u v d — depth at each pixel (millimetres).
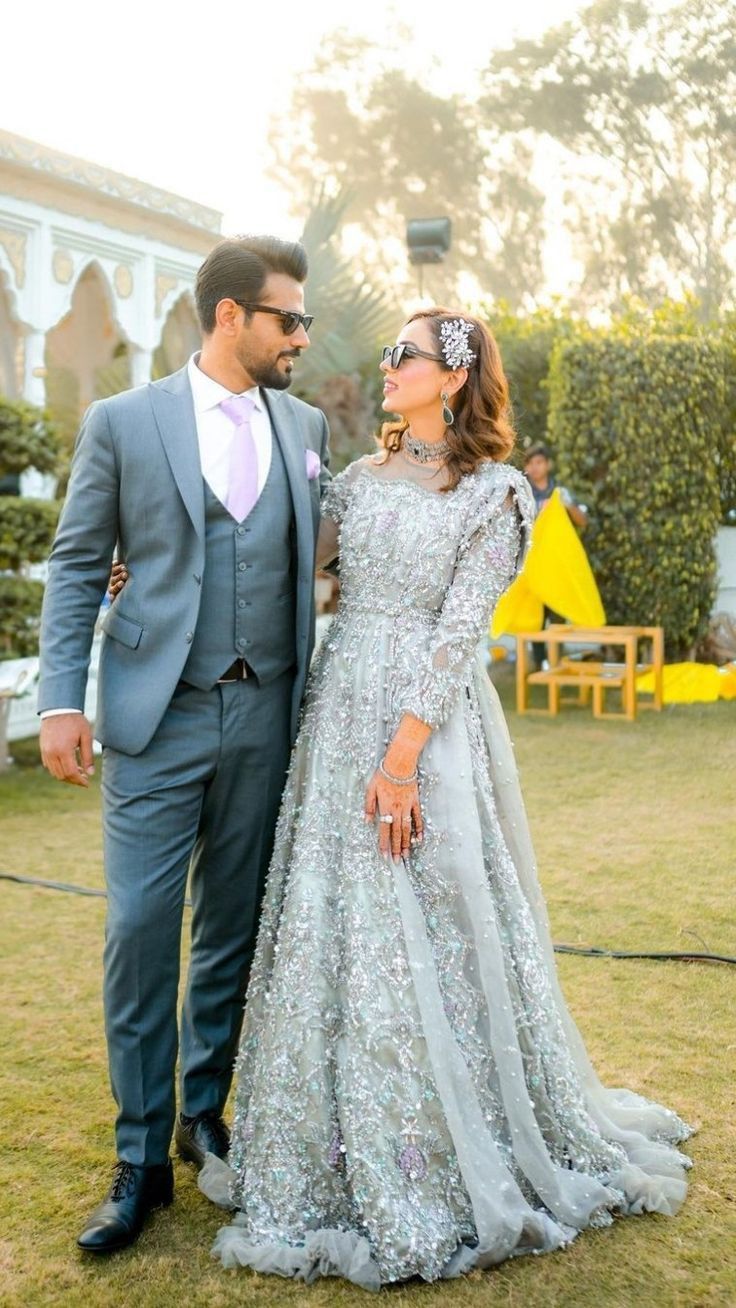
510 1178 2312
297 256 2473
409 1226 2229
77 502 2496
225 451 2510
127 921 2432
